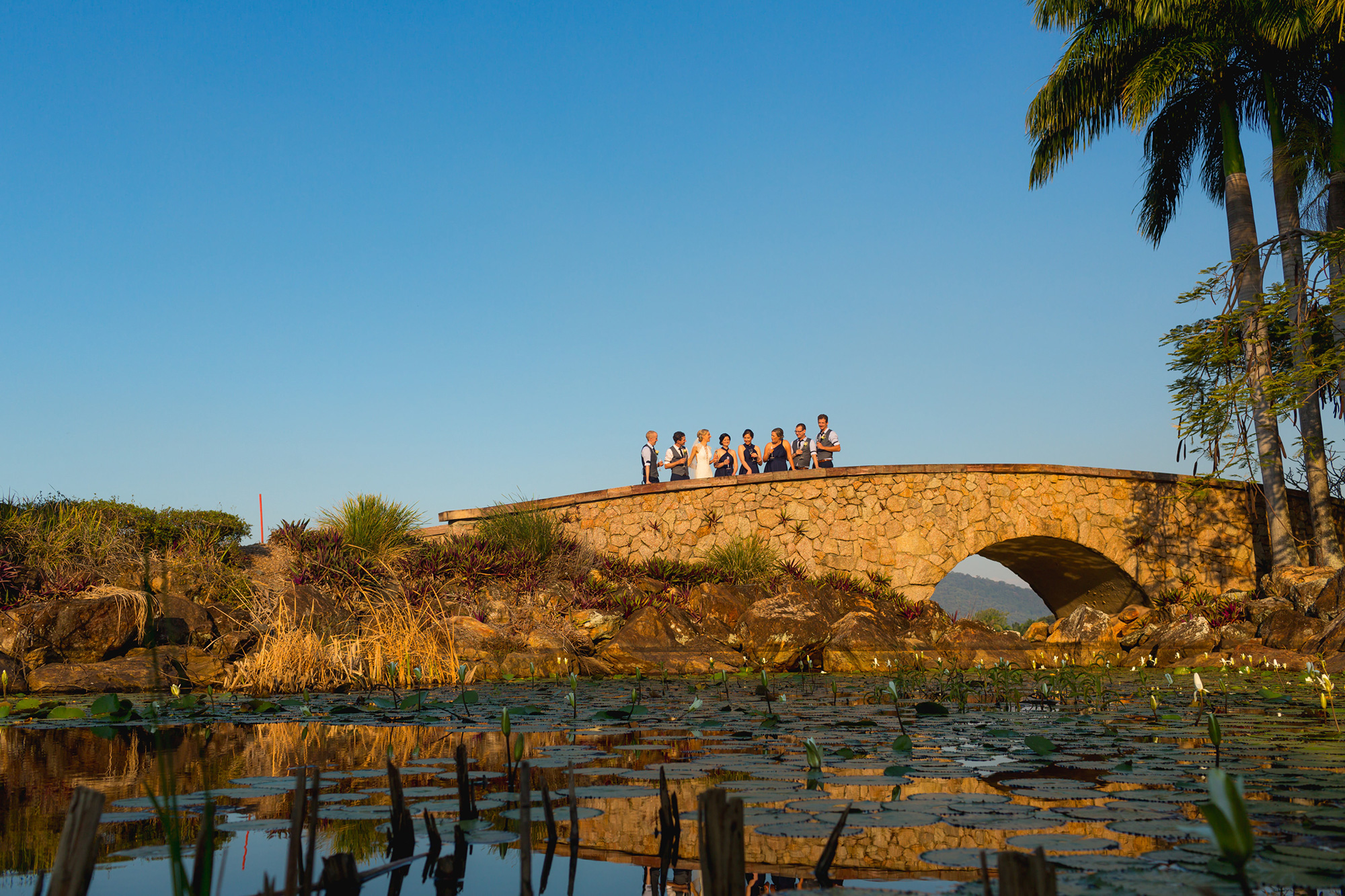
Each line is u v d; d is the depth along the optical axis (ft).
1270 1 45.73
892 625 44.04
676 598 43.21
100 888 5.07
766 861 5.84
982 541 52.08
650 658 36.19
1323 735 13.26
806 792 8.25
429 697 22.11
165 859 5.83
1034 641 46.47
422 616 34.37
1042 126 55.31
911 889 5.07
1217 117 56.13
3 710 18.21
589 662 35.09
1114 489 54.34
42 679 25.81
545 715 17.42
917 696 23.06
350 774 9.49
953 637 43.93
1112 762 10.38
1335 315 45.85
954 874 5.43
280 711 18.30
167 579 32.96
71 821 3.97
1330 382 46.26
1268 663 37.88
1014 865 3.65
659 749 11.75
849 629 40.45
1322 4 42.86
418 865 5.70
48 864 5.56
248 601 34.24
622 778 9.22
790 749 11.83
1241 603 47.09
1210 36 48.80
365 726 15.43
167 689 26.48
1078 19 53.78
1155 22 48.49
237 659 30.01
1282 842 6.12
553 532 49.19
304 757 11.19
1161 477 54.90
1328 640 38.04
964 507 52.34
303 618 32.86
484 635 34.14
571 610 40.55
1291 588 46.06
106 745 12.75
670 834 6.29
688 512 52.60
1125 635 49.37
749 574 47.78
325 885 5.04
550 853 6.06
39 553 32.32
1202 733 13.62
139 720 16.92
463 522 52.75
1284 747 11.82
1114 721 15.94
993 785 8.61
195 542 37.58
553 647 35.53
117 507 37.35
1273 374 48.70
